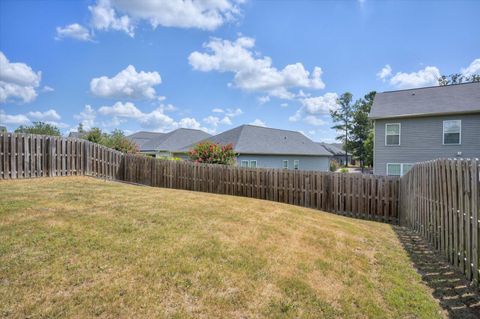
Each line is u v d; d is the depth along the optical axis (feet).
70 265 9.42
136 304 7.95
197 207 17.92
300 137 93.20
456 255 12.58
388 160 52.29
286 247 13.26
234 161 42.04
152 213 15.47
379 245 15.88
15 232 11.30
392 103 54.44
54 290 8.13
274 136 80.53
